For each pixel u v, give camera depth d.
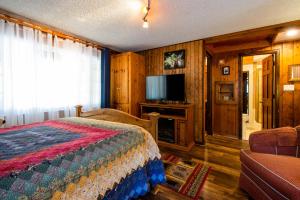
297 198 1.12
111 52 4.31
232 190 1.91
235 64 4.02
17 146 1.23
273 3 2.09
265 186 1.46
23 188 0.78
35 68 2.71
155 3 2.09
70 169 0.99
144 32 3.09
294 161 1.54
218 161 2.69
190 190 1.91
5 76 2.40
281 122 3.58
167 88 3.75
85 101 3.50
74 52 3.29
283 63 3.54
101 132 1.59
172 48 3.91
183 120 3.26
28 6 2.19
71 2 2.09
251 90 5.96
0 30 2.34
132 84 3.96
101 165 1.17
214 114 4.33
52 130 1.71
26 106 2.61
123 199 1.33
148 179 1.68
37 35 2.75
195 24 2.74
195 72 3.61
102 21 2.62
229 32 3.12
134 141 1.56
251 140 1.95
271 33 3.08
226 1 2.04
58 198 0.88
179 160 2.73
